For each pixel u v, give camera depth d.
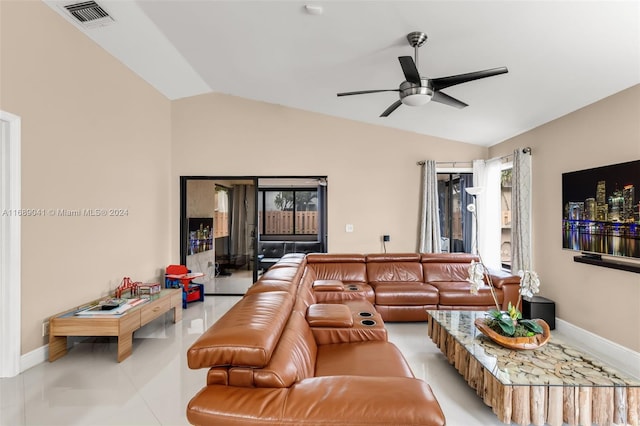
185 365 2.96
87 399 2.40
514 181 4.63
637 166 2.88
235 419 1.15
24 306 2.87
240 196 6.18
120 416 2.19
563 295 3.84
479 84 3.52
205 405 1.19
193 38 3.70
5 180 2.76
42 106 3.06
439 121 4.93
